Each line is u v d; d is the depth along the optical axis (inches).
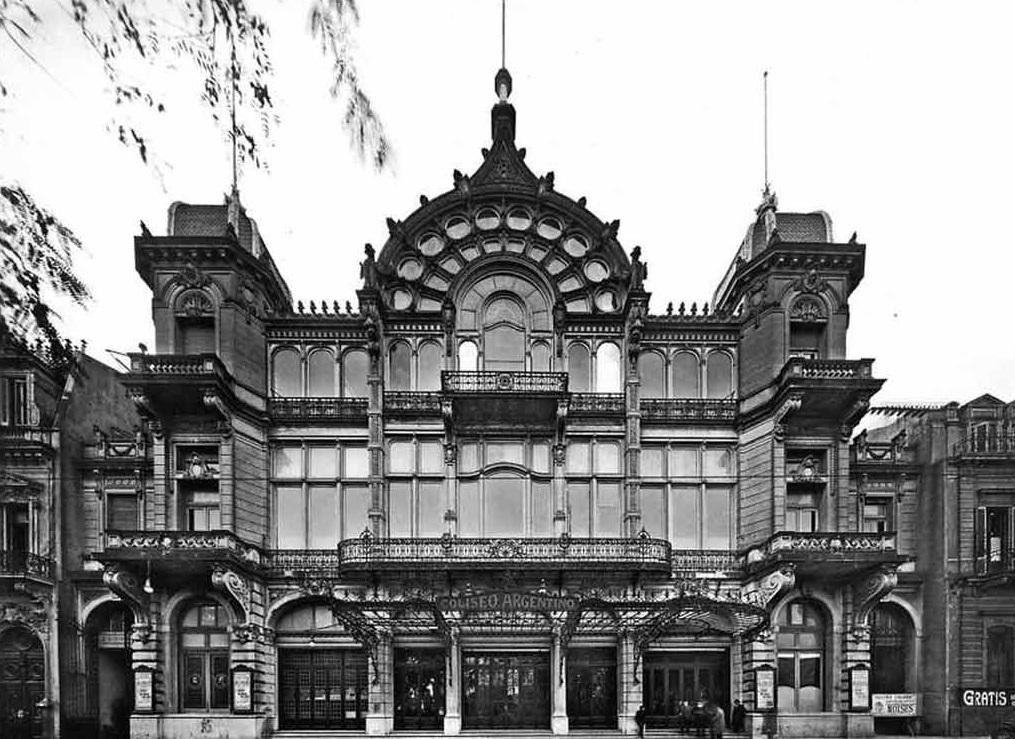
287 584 1318.9
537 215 1408.7
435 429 1363.2
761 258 1337.4
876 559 1209.4
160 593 1256.2
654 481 1366.9
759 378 1338.6
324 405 1365.7
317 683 1321.4
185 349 1316.4
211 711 1244.5
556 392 1301.7
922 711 1332.4
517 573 1279.5
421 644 1323.8
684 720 1256.2
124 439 1451.8
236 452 1296.8
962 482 1343.5
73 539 1331.2
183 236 1304.1
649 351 1413.6
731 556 1347.2
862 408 1279.5
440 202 1397.6
